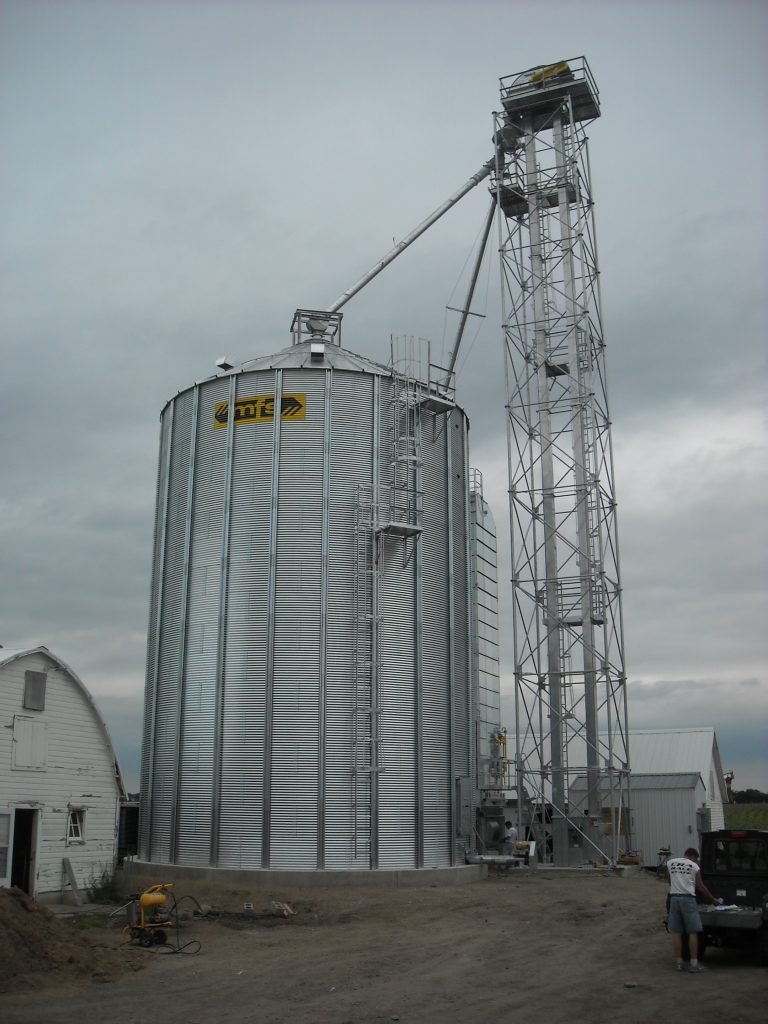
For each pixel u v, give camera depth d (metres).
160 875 37.34
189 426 42.41
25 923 21.80
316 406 40.25
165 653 40.97
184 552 40.88
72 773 33.19
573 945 24.27
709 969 20.92
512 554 46.81
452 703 40.59
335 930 27.48
